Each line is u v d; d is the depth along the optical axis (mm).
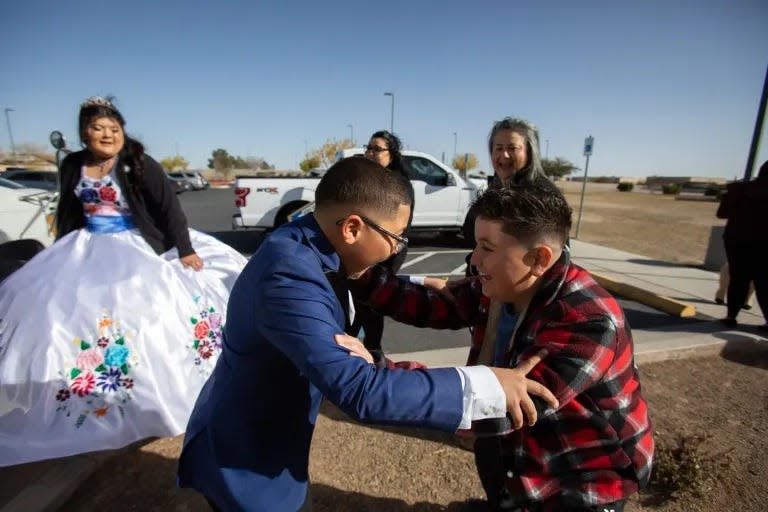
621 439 1323
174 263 2648
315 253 1149
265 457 1245
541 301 1303
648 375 3520
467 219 2656
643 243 10898
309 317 1026
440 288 1745
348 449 2523
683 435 2721
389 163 3129
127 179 2484
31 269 2352
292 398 1264
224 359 1293
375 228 1140
